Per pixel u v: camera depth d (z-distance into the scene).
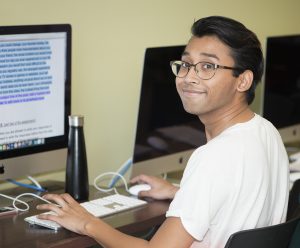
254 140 1.60
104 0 2.59
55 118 2.23
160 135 2.56
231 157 1.54
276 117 3.37
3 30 2.01
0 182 2.34
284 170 1.74
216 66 1.61
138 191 2.20
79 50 2.52
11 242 1.67
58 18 2.43
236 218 1.55
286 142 3.68
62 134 2.26
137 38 2.75
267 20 3.56
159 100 2.53
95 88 2.62
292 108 3.48
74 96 2.53
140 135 2.47
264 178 1.58
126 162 2.60
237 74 1.62
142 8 2.75
